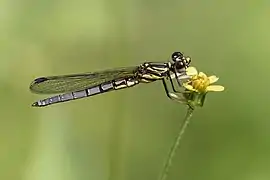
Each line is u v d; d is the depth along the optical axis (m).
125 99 0.30
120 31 0.30
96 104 0.29
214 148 0.30
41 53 0.30
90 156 0.28
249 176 0.30
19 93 0.29
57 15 0.30
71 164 0.28
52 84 0.28
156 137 0.30
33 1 0.30
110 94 0.29
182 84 0.25
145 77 0.27
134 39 0.30
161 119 0.30
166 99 0.30
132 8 0.30
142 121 0.30
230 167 0.30
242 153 0.30
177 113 0.30
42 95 0.29
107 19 0.30
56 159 0.28
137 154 0.30
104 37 0.30
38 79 0.28
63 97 0.28
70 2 0.30
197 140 0.30
